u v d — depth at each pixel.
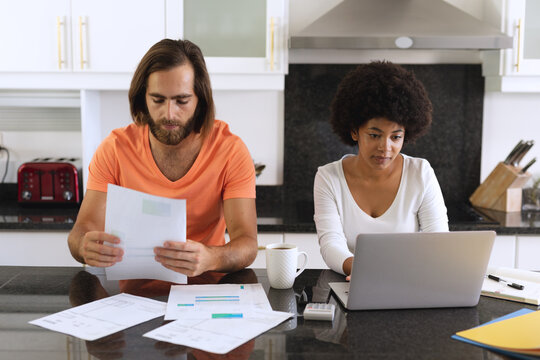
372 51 2.91
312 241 2.48
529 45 2.61
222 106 2.97
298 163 2.97
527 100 2.94
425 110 1.63
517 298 1.29
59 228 2.46
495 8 2.67
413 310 1.22
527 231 2.41
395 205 1.71
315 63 2.91
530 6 2.59
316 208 1.75
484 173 2.98
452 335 1.08
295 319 1.16
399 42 2.41
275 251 1.35
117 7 2.56
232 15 2.59
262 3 2.58
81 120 2.76
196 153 1.70
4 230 2.48
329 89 2.92
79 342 1.04
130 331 1.09
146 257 1.31
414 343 1.05
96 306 1.23
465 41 2.43
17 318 1.16
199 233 1.78
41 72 2.62
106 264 1.30
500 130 2.96
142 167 1.72
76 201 2.75
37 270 1.53
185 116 1.51
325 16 2.57
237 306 1.22
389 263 1.18
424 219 1.73
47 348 1.01
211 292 1.32
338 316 1.18
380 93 1.56
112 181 1.75
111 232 1.30
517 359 0.98
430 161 2.96
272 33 2.57
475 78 2.90
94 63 2.59
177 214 1.27
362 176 1.73
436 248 1.19
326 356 0.99
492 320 1.16
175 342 1.03
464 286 1.22
